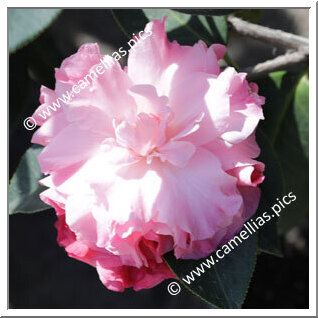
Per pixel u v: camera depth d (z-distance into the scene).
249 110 0.32
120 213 0.31
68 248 0.33
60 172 0.33
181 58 0.33
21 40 0.32
